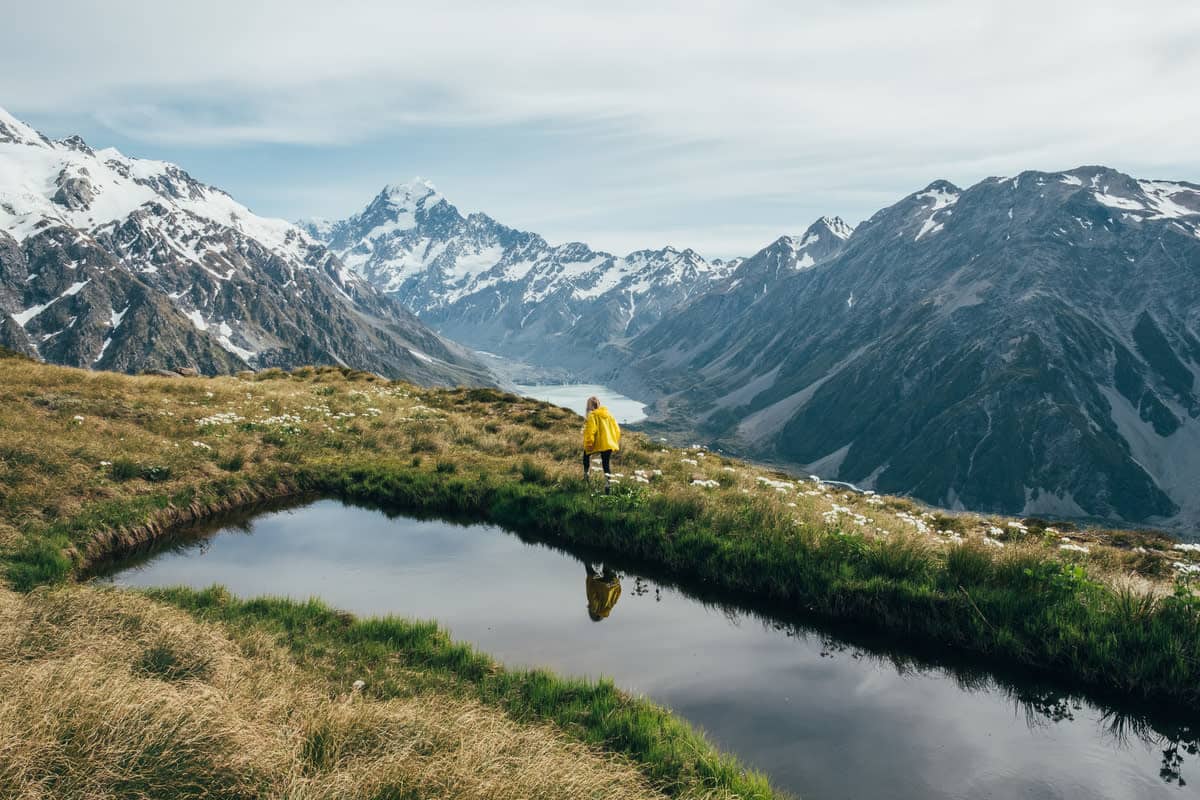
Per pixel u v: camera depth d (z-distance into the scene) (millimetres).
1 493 15438
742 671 10180
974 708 9273
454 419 28922
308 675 8797
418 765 5754
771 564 13406
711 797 6809
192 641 8695
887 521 16500
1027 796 7398
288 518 18125
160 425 22734
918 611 11531
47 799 4797
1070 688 9828
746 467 25516
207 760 5473
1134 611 10398
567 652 10688
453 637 11117
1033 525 19219
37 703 5781
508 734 6750
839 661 10602
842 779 7613
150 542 15727
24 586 11734
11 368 26234
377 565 14602
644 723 8289
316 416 27766
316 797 5156
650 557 15148
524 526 17438
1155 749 8477
